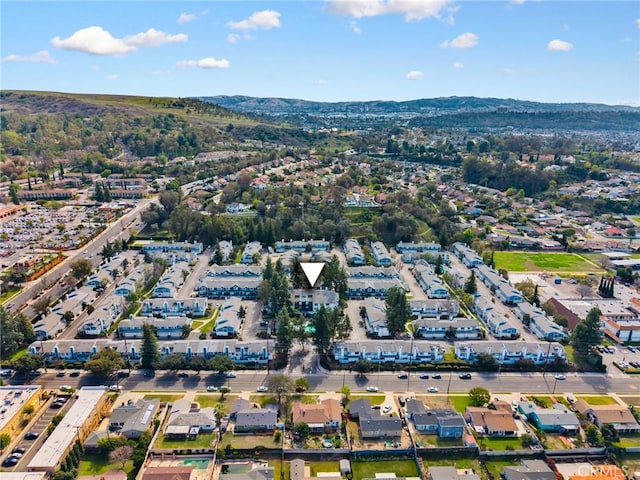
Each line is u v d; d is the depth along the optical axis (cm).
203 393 12888
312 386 13250
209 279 19238
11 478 9519
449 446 11012
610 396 13062
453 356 14875
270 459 10700
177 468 9956
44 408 12175
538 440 11169
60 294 18775
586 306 17988
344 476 10188
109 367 13125
